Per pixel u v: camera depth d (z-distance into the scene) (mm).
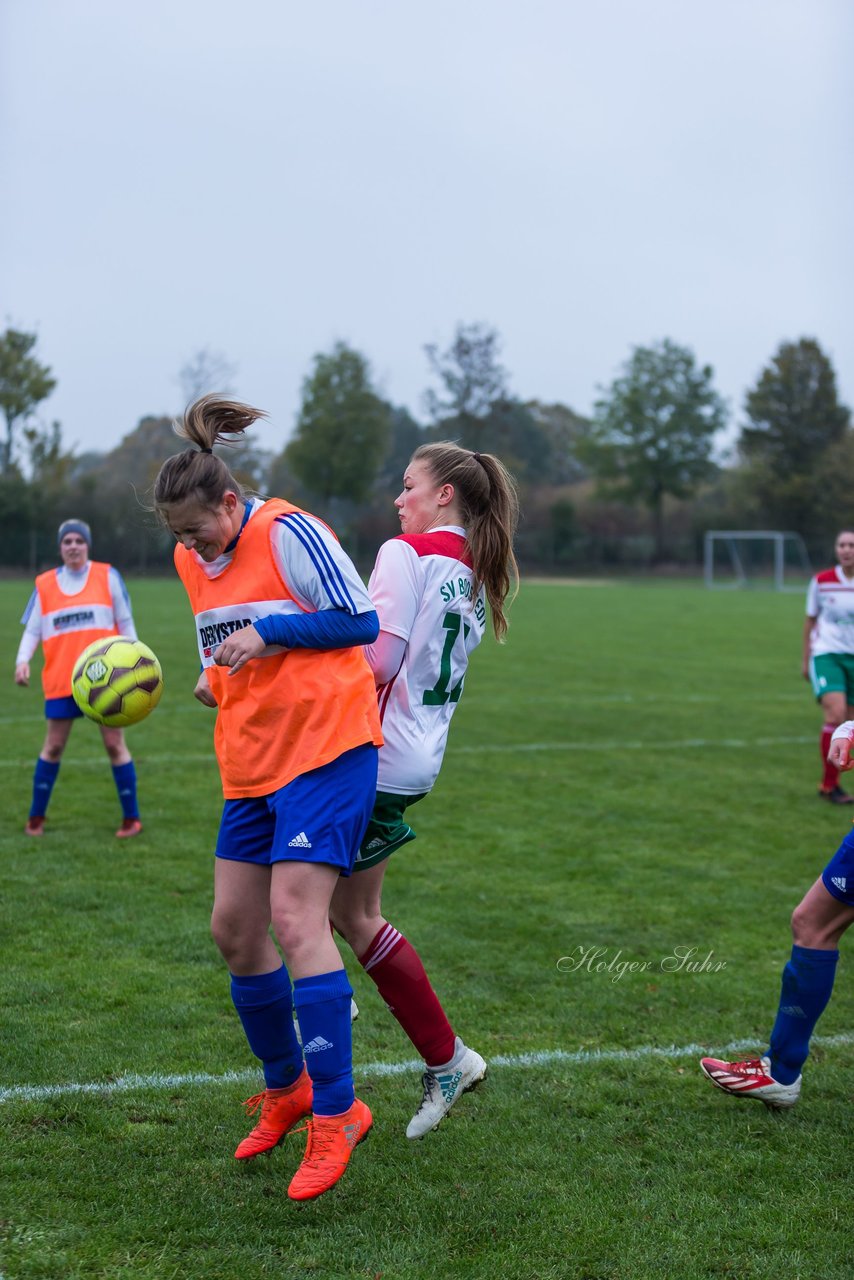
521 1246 3688
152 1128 4391
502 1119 4609
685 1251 3674
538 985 6102
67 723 9055
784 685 20219
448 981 6109
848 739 4750
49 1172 4008
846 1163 4293
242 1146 4156
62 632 8992
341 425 75375
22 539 62375
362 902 4328
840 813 10570
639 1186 4098
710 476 90625
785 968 4660
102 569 9258
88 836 9031
